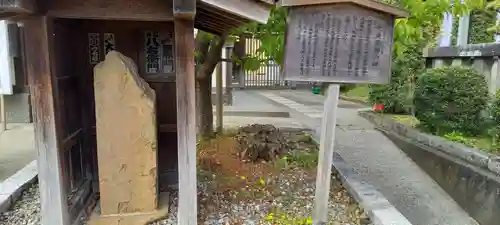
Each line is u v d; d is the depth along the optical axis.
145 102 2.79
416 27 3.93
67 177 2.95
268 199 3.45
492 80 5.02
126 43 3.39
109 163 2.85
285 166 4.25
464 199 4.00
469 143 4.52
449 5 3.85
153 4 2.39
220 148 4.71
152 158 2.90
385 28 2.67
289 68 2.67
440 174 4.58
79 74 3.32
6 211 3.14
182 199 2.60
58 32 2.78
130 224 2.88
